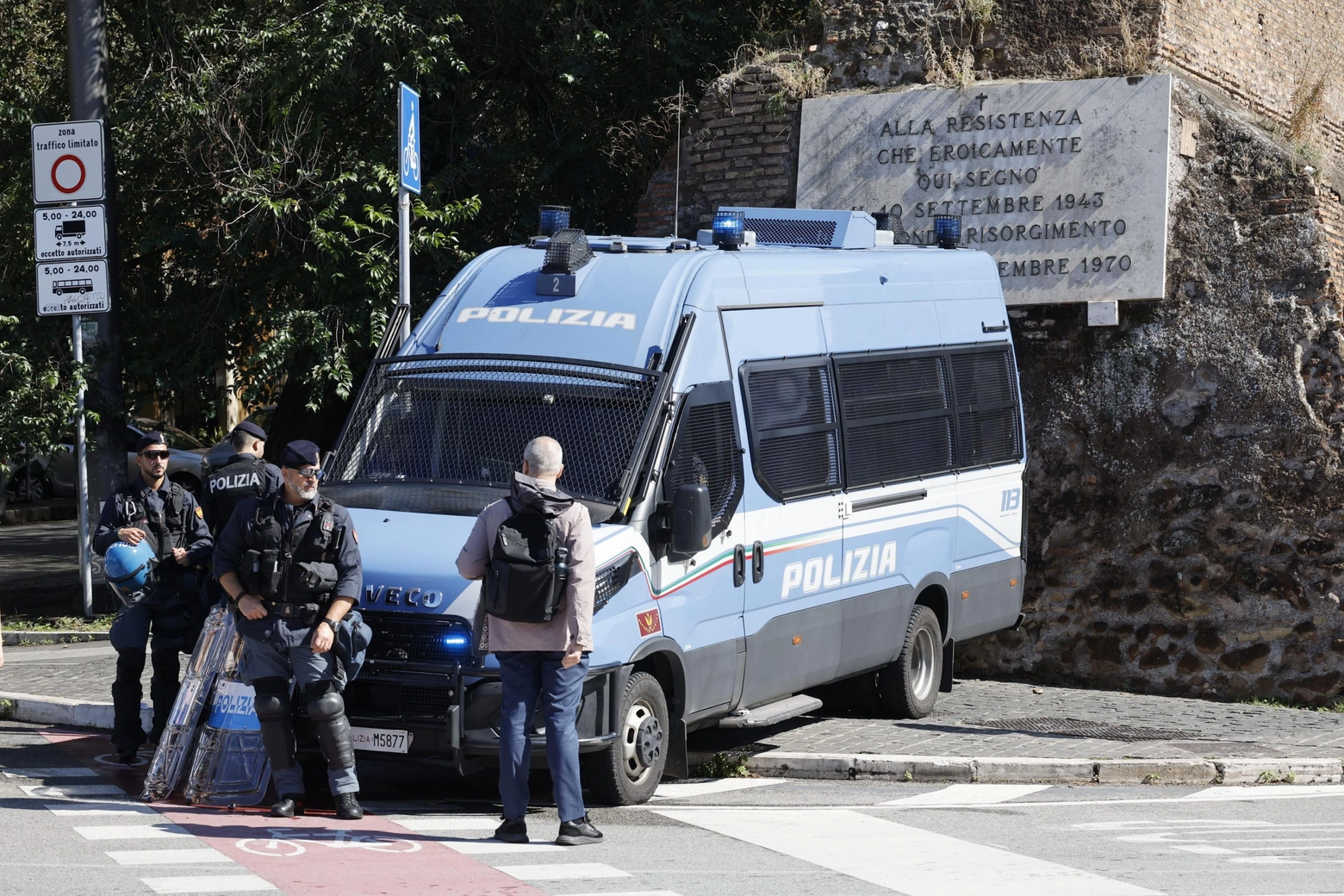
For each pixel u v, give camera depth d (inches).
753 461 482.6
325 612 390.6
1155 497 668.1
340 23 780.0
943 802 459.2
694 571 450.6
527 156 863.1
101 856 341.1
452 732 394.9
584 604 374.0
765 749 523.5
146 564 468.4
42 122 754.8
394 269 791.7
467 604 399.5
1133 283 668.1
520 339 470.6
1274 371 651.5
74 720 549.3
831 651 524.7
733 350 481.7
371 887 318.0
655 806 436.5
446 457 453.1
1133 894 326.6
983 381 628.7
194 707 428.5
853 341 547.2
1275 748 536.7
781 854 368.8
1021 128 687.7
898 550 562.3
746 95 757.9
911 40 735.7
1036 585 688.4
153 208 844.0
